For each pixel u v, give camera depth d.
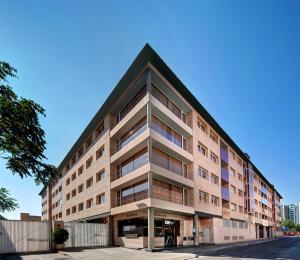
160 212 27.08
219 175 40.03
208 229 34.47
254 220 57.09
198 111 34.91
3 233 21.19
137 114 26.73
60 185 55.91
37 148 13.69
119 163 31.14
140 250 23.02
